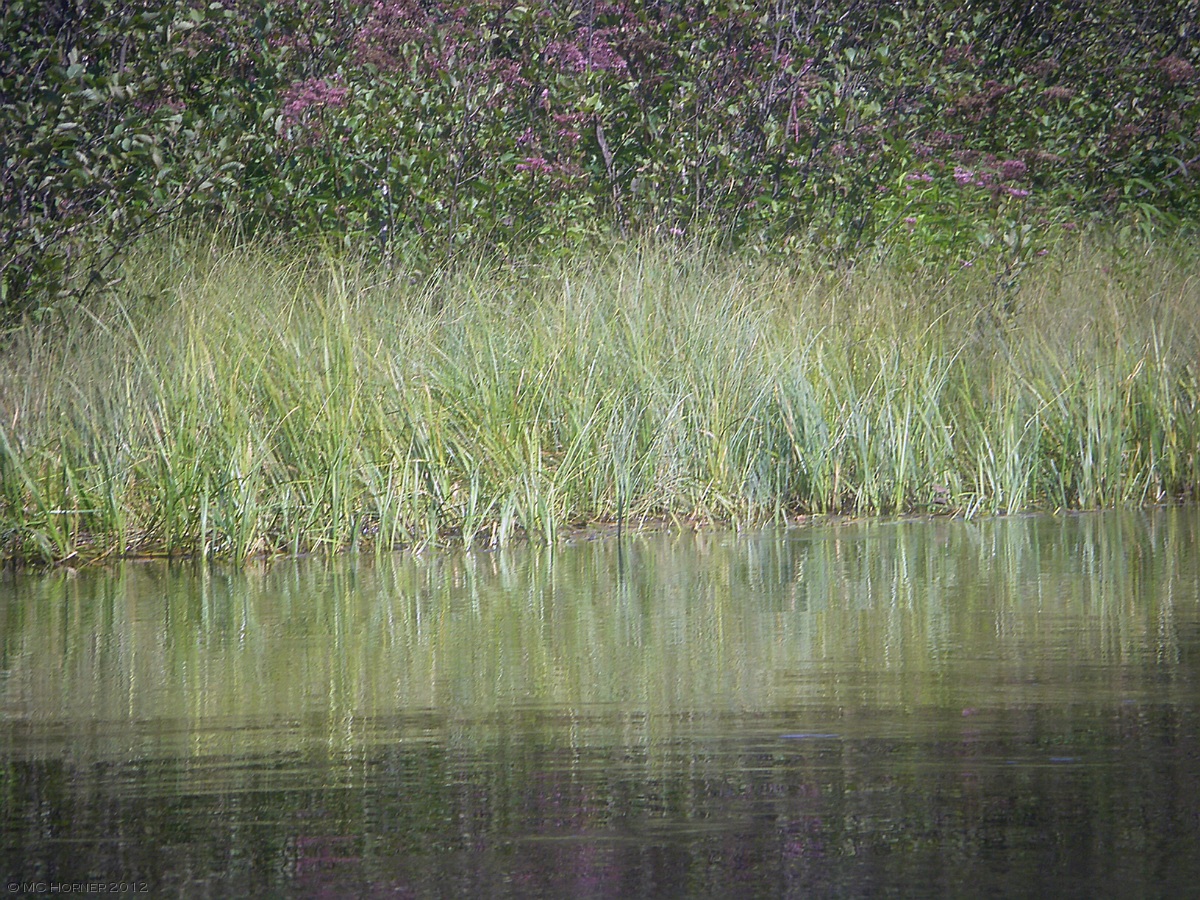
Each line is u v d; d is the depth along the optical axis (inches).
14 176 869.8
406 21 1200.2
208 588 674.8
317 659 521.0
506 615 596.4
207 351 798.5
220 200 997.8
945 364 951.6
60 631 578.6
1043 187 1330.0
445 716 444.8
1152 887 316.5
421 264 1064.8
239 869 332.5
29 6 901.2
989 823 353.1
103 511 765.9
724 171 1245.1
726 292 959.6
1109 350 958.4
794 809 363.6
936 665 498.6
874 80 1338.6
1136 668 490.3
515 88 1228.5
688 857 335.0
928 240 1194.6
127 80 895.7
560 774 390.6
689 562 727.7
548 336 876.0
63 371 790.5
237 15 1057.5
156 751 414.9
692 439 880.3
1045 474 923.4
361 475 800.3
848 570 692.7
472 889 319.3
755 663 504.4
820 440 896.3
